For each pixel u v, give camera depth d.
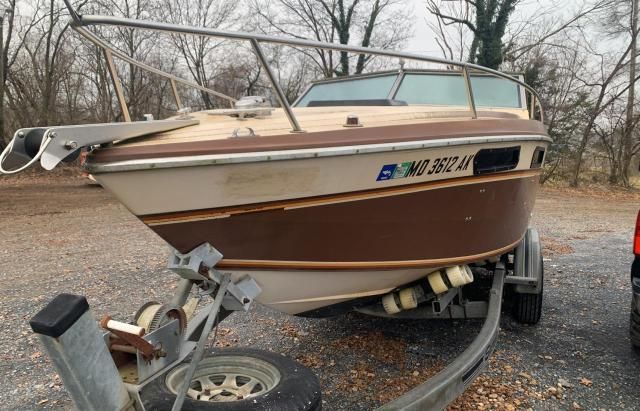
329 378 3.38
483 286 4.15
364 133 2.47
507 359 3.63
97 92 20.77
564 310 4.71
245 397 2.27
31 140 1.84
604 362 3.60
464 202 3.02
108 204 12.47
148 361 2.00
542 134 3.67
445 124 2.82
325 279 2.67
